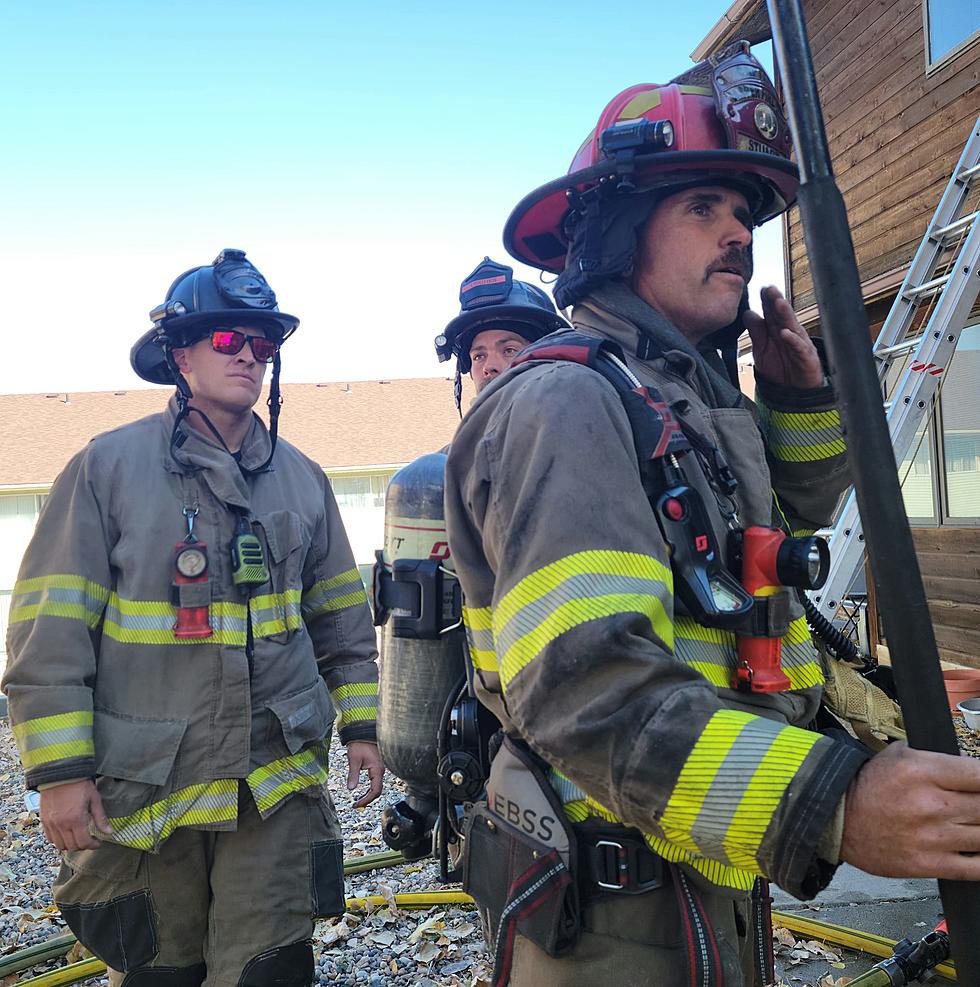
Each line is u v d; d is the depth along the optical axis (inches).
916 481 304.7
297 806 95.8
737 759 35.3
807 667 52.4
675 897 45.3
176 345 100.8
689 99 56.7
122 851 89.0
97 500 94.4
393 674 66.1
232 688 92.4
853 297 37.8
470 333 137.6
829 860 34.4
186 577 93.4
